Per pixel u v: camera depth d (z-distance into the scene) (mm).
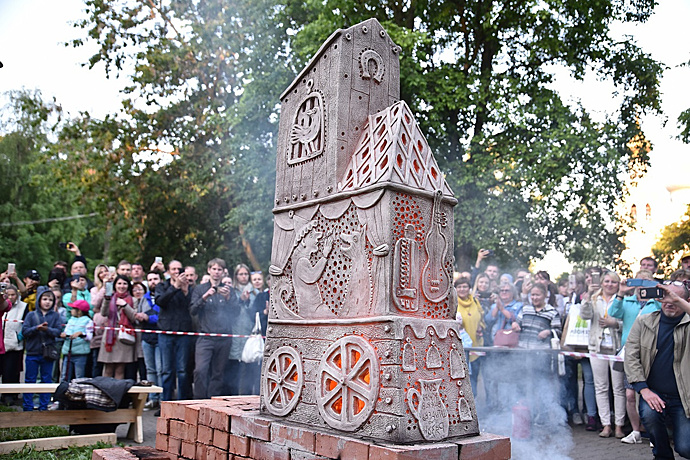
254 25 15430
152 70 18172
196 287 6984
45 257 27688
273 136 15039
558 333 6988
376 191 3102
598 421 6453
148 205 19562
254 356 7016
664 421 4191
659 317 4246
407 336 2941
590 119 13312
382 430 2842
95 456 3805
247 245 16422
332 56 3561
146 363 7691
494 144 13461
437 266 3234
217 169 17281
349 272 3215
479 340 7312
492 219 12570
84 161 19641
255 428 3426
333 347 3176
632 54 14969
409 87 12414
